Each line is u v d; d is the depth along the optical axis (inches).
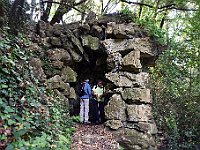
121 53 313.1
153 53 310.8
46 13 416.5
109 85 315.0
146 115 293.7
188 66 425.1
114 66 311.6
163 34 315.6
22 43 236.8
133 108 295.1
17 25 255.9
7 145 119.1
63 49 309.0
